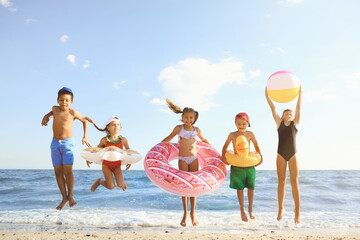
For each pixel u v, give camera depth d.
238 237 4.55
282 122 4.87
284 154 4.75
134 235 4.70
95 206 9.36
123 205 9.58
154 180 4.79
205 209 8.96
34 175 24.28
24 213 7.71
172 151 5.52
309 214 7.66
